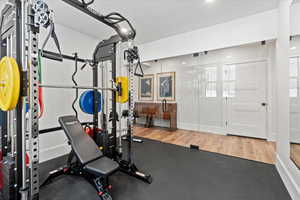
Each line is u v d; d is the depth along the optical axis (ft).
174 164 7.52
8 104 3.04
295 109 5.39
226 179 6.15
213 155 8.61
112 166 4.87
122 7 7.40
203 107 13.76
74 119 6.23
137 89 17.87
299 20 5.86
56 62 8.53
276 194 5.21
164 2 7.03
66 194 5.20
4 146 4.64
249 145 10.10
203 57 13.64
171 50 10.92
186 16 8.23
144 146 10.17
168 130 14.49
